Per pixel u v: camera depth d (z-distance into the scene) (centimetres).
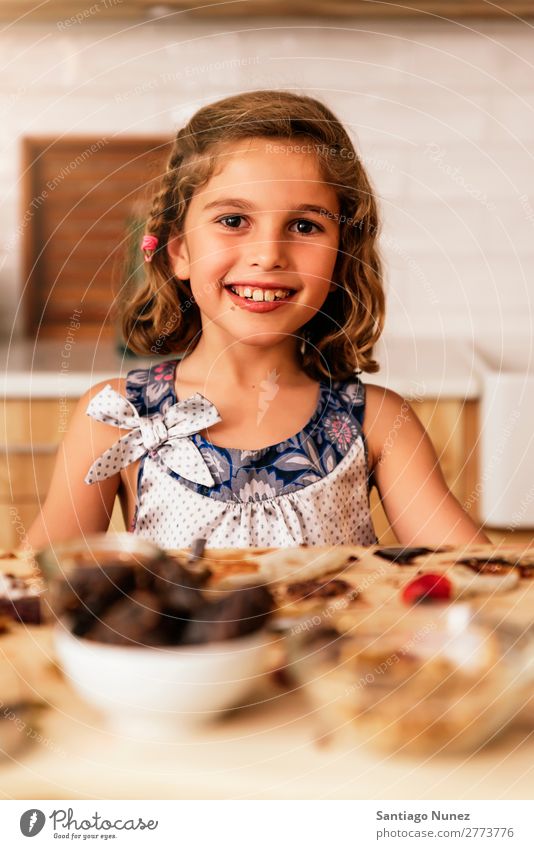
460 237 214
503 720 46
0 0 188
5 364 184
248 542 100
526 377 177
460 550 75
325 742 46
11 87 208
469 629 54
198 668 46
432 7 194
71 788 43
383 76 207
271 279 96
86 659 46
